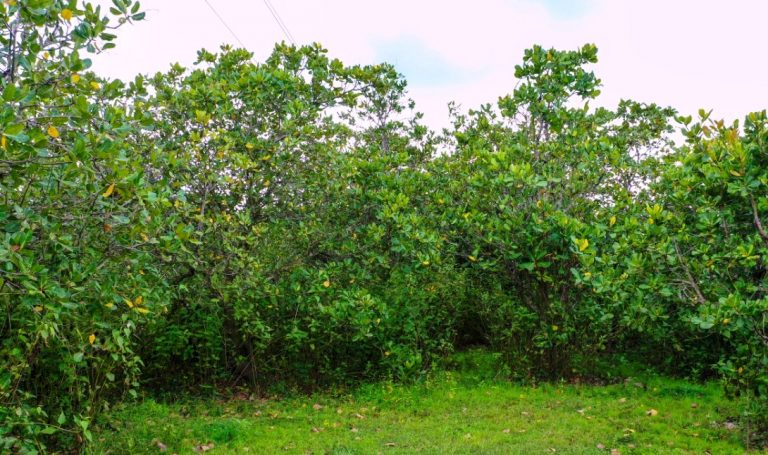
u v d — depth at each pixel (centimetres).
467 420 764
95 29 473
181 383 906
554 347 978
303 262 958
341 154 987
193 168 828
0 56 447
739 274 688
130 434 641
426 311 1039
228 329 928
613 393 909
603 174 1004
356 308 882
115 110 509
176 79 1047
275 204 959
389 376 936
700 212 667
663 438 664
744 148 616
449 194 1028
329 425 749
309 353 965
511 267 988
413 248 909
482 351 1201
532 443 655
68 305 428
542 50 1018
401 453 625
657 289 679
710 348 988
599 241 855
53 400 589
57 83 457
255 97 921
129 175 454
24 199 443
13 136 350
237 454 629
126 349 598
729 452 619
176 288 822
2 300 520
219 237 826
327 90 1059
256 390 913
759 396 680
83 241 523
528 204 945
